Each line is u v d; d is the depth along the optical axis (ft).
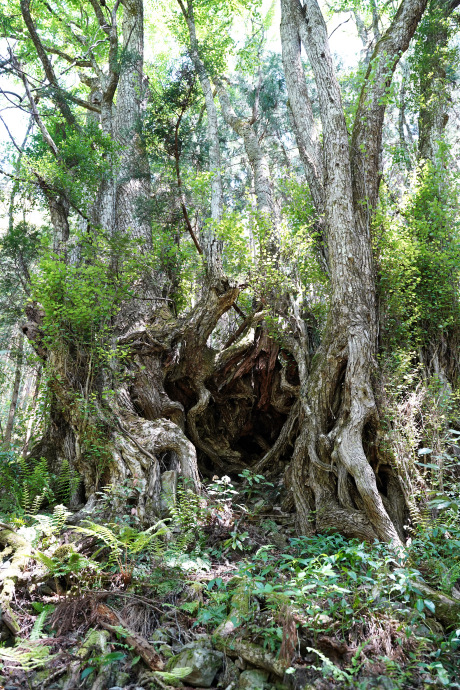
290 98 34.45
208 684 12.70
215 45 44.19
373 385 22.11
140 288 31.22
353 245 24.14
